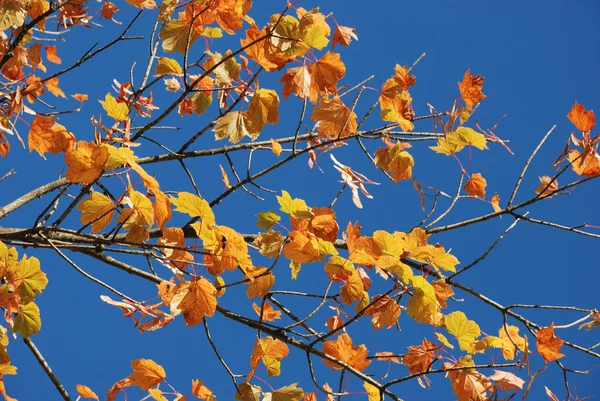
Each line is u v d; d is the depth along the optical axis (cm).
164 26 325
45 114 320
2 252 313
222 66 331
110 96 321
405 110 330
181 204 302
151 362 327
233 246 304
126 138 313
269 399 332
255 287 320
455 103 330
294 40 316
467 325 334
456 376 329
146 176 295
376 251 319
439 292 324
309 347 327
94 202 304
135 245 303
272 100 326
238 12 322
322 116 329
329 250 319
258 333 334
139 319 311
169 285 315
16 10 322
